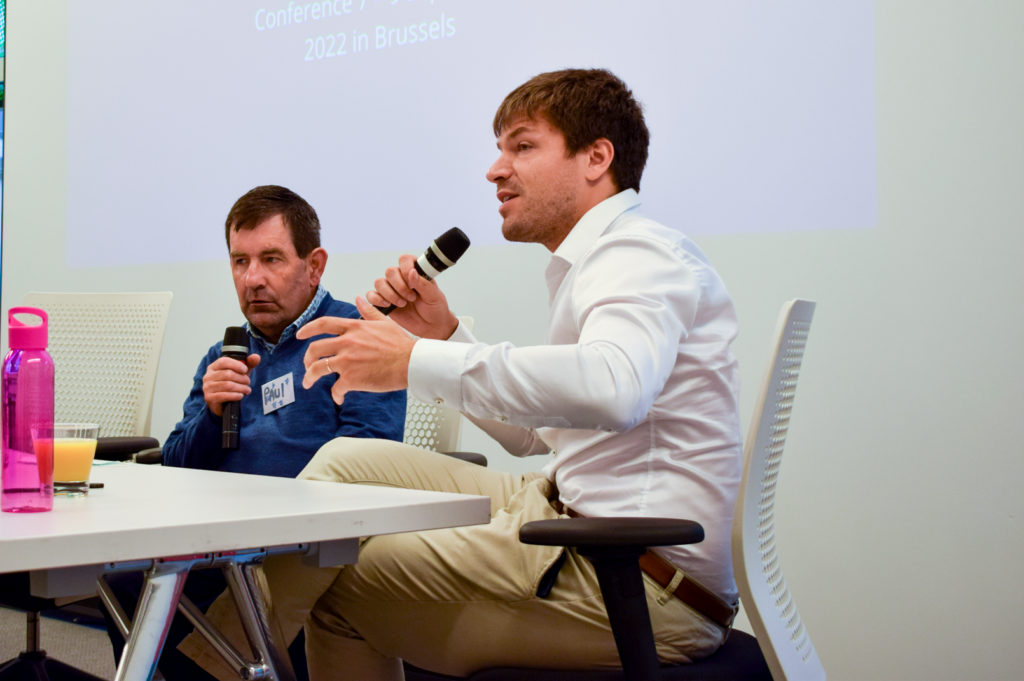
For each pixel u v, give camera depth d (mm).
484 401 1024
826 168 2207
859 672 2160
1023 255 2004
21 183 3629
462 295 2701
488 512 951
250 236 1942
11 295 3639
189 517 764
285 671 1006
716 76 2334
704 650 1076
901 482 2125
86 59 3473
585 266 1190
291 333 1957
